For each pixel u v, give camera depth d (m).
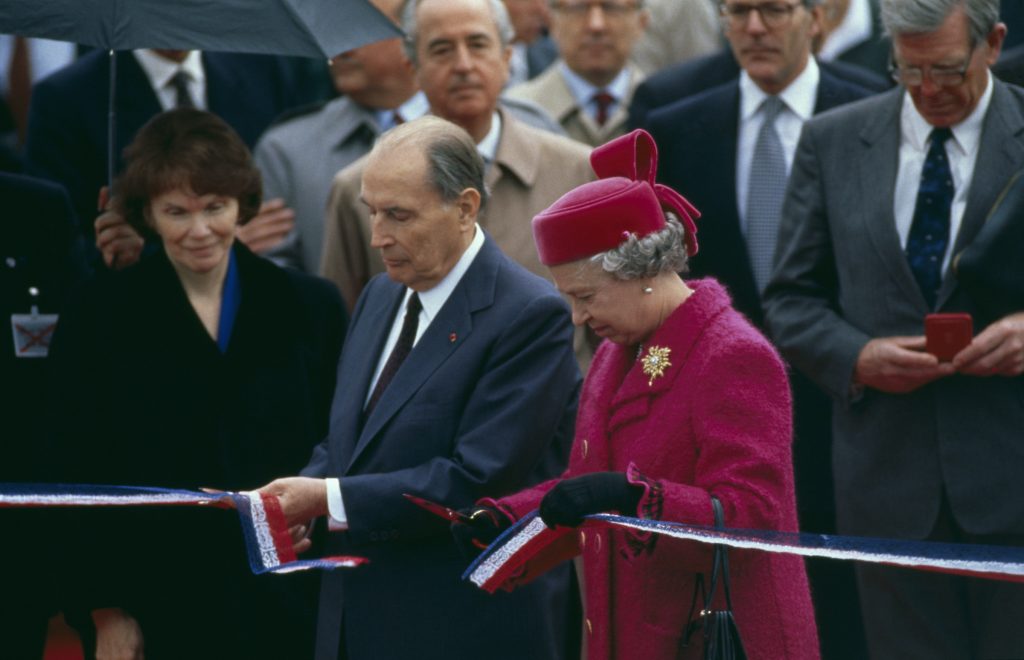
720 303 12.07
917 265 16.89
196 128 15.12
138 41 15.46
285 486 13.53
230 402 15.20
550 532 11.82
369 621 14.02
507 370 13.73
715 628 11.28
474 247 14.16
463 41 18.91
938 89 16.27
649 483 11.39
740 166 19.91
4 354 17.25
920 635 16.86
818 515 19.25
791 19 19.53
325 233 19.72
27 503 11.94
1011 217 16.22
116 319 15.18
